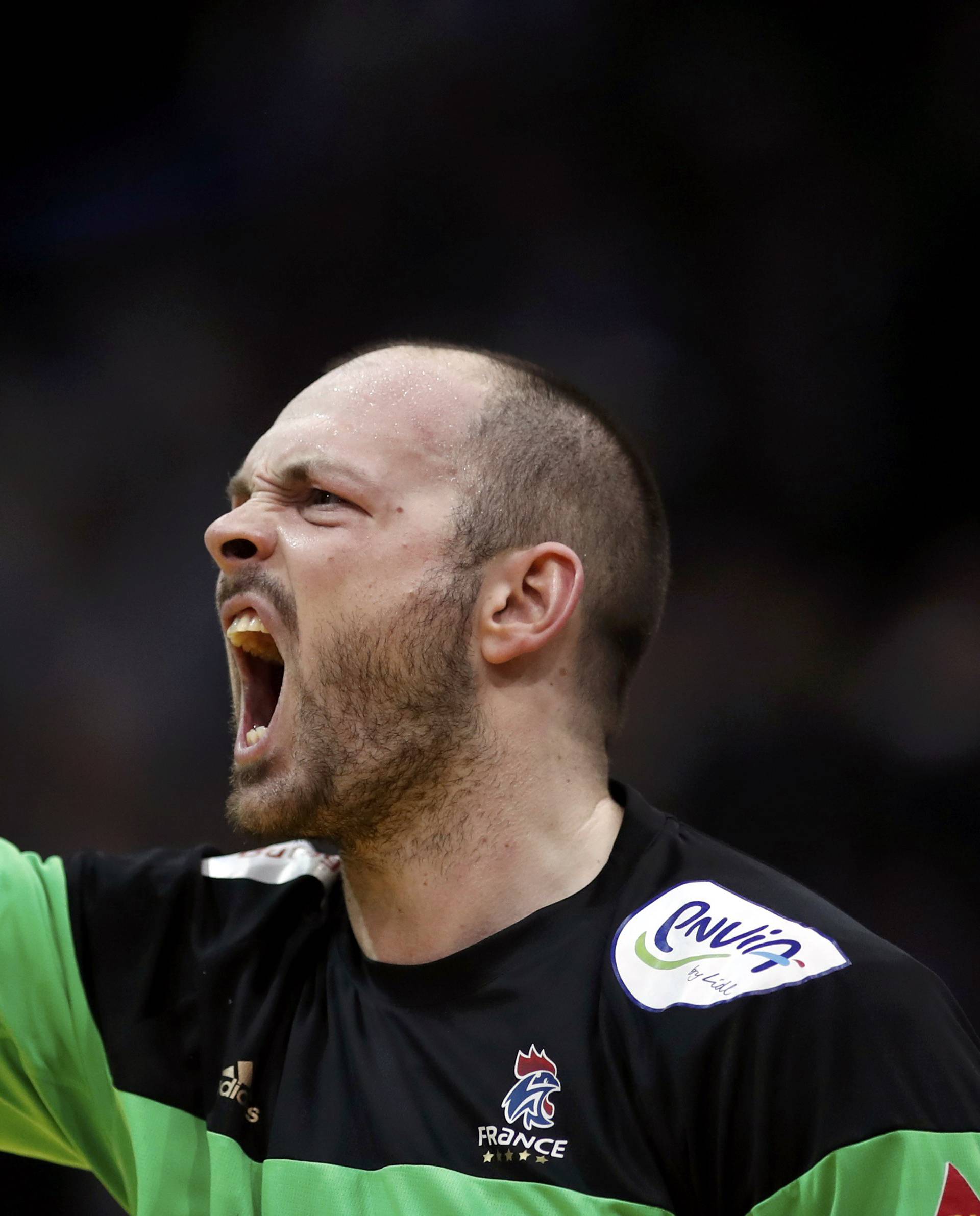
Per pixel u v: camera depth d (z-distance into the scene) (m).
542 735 5.14
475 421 5.31
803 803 14.20
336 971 5.21
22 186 16.52
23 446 16.33
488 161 16.16
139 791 15.55
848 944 4.53
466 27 15.95
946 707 14.02
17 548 16.12
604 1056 4.46
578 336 15.96
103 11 16.23
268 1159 4.72
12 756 15.58
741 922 4.71
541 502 5.30
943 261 14.94
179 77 16.36
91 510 16.30
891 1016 4.29
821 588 14.95
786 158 15.41
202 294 16.61
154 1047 5.31
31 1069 5.48
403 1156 4.47
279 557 5.14
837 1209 3.96
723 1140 4.20
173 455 16.44
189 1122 5.12
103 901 5.73
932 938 13.37
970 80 14.62
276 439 5.34
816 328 15.41
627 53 15.72
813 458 15.29
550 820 5.07
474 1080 4.55
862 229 15.23
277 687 5.57
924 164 14.93
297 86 16.28
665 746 14.67
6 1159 11.77
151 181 16.52
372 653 4.98
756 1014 4.31
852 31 15.02
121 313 16.62
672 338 15.77
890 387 15.15
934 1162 4.00
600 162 15.95
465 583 5.07
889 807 13.96
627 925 4.84
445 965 4.87
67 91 16.41
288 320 16.52
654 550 5.82
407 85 16.16
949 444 14.90
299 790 5.00
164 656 15.96
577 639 5.31
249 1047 5.04
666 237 15.86
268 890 5.62
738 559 15.21
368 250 16.39
